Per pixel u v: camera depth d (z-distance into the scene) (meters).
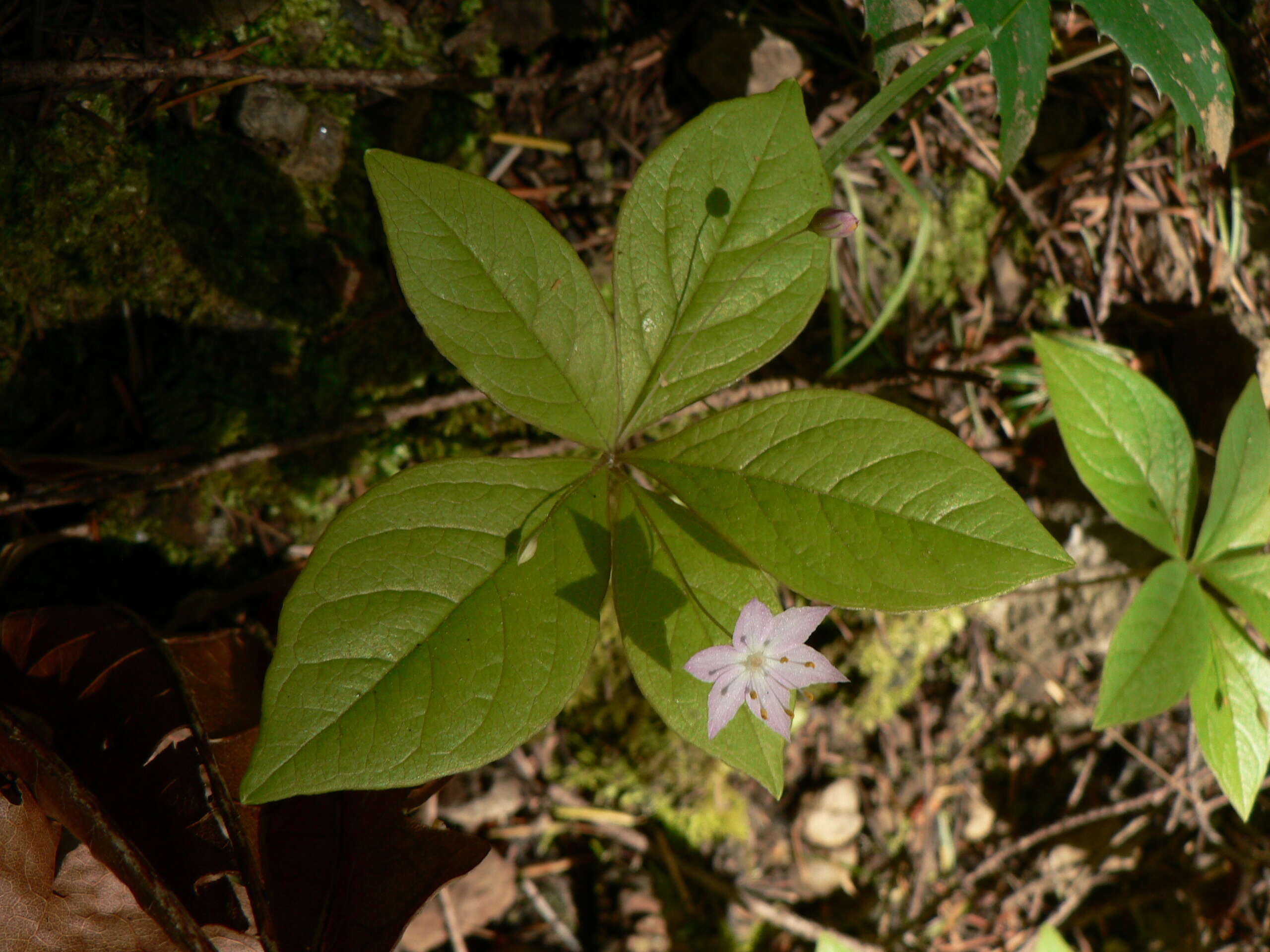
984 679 0.21
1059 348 0.17
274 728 0.12
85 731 0.14
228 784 0.14
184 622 0.16
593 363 0.14
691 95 0.19
